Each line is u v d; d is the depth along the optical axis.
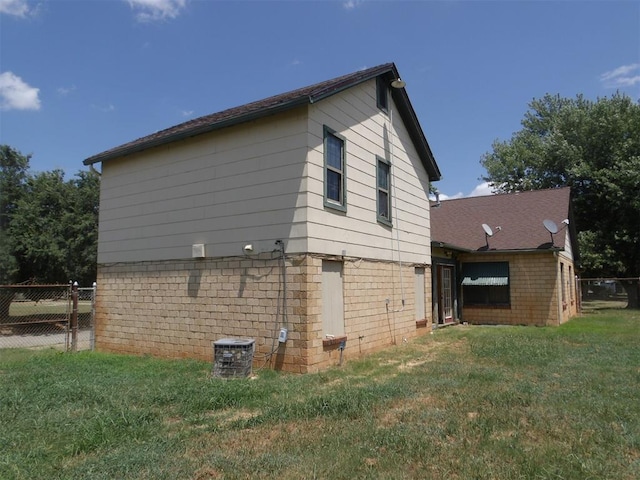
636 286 25.86
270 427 4.96
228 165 9.19
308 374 7.73
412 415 5.27
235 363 7.70
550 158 31.08
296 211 8.25
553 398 5.93
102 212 11.47
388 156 11.60
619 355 9.23
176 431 4.88
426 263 13.80
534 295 16.70
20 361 9.17
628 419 5.12
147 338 10.19
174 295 9.80
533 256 16.84
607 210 26.61
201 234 9.45
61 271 20.70
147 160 10.59
